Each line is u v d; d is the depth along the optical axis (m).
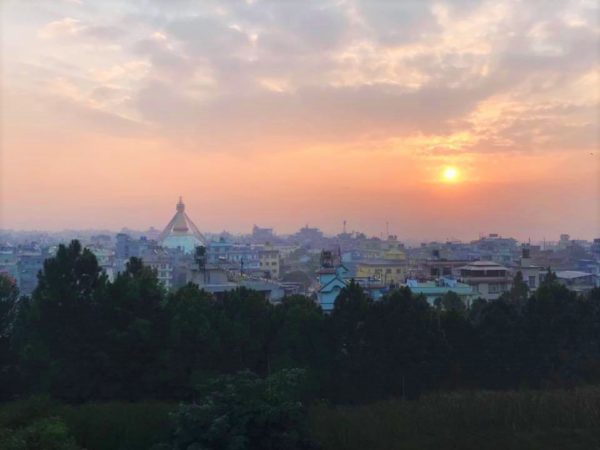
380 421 17.47
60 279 19.86
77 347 19.25
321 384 19.67
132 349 19.25
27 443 14.02
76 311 19.56
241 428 13.48
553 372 20.91
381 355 20.33
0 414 16.34
